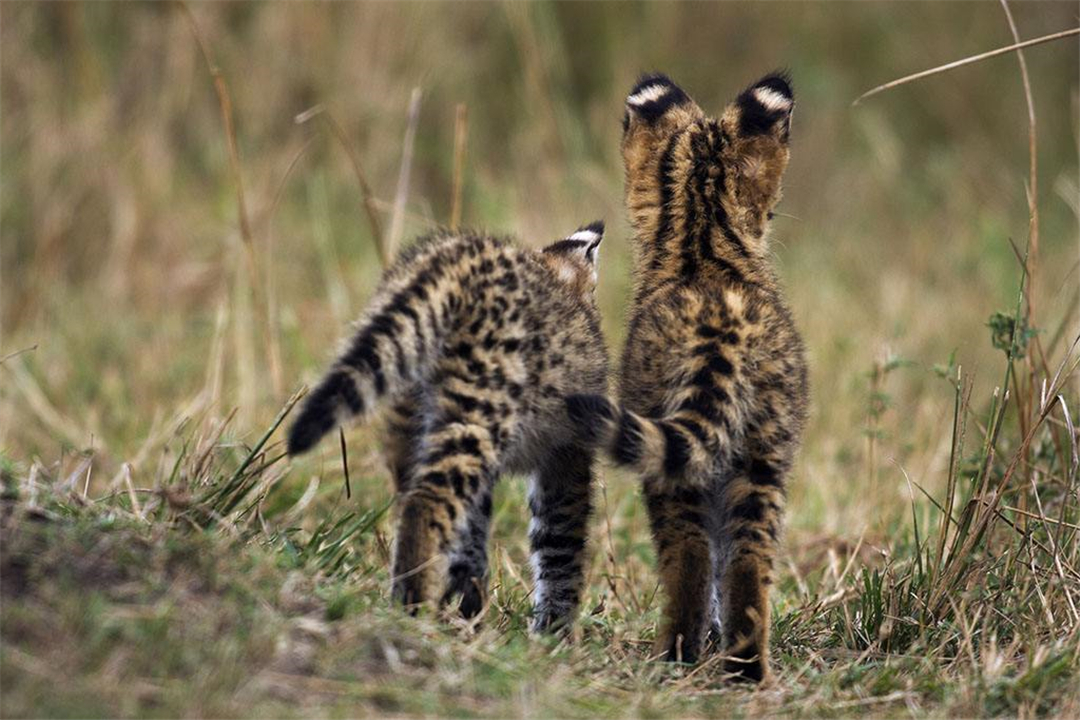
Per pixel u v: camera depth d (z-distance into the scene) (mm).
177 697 10367
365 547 16062
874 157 33500
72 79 29750
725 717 11898
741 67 34625
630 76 33125
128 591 11539
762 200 15453
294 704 10758
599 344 14609
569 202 29359
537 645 12695
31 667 10453
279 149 30250
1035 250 16859
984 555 14812
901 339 24781
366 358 12797
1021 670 13391
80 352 24250
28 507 12422
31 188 27797
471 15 33312
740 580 13547
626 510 18844
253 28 31297
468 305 13367
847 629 14516
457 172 19953
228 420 16719
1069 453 16406
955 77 35125
